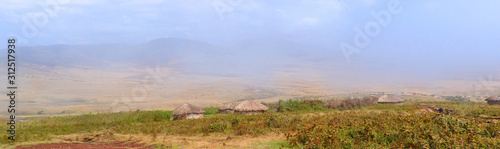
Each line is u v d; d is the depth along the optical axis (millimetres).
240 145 15539
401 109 32156
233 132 20312
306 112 32719
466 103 44344
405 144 12195
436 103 44750
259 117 27984
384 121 16875
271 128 20344
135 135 22328
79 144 18859
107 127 28328
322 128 15945
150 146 17297
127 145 18188
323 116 26281
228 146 15484
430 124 14703
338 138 13789
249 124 22172
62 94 107312
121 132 24250
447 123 14555
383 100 46750
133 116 35562
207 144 16656
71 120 33312
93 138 21594
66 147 17703
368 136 14023
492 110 26781
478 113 26422
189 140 18594
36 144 18859
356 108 39469
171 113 41250
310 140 13828
